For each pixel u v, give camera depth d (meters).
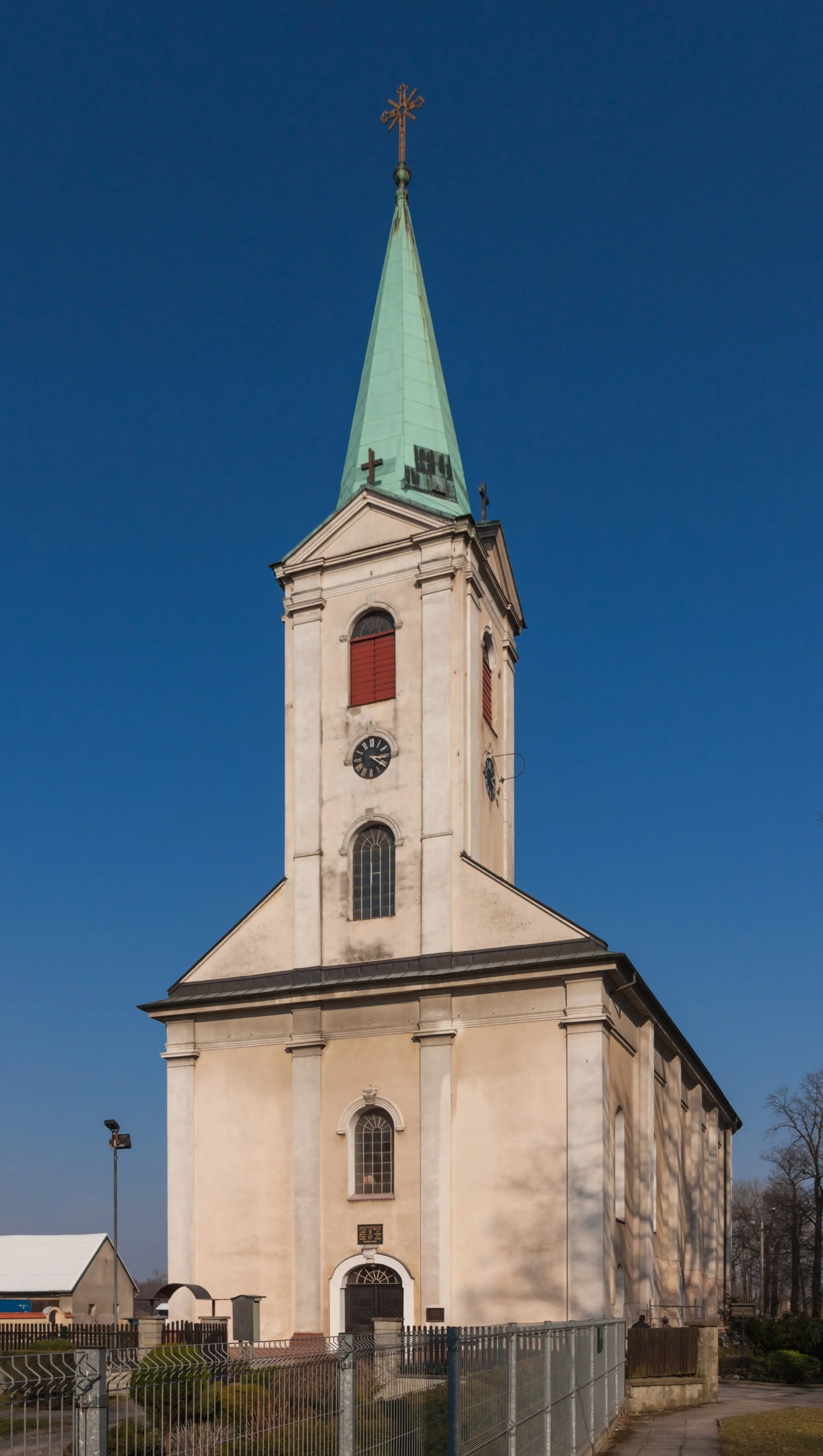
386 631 41.94
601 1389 24.11
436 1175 35.44
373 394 46.84
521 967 35.78
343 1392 10.98
